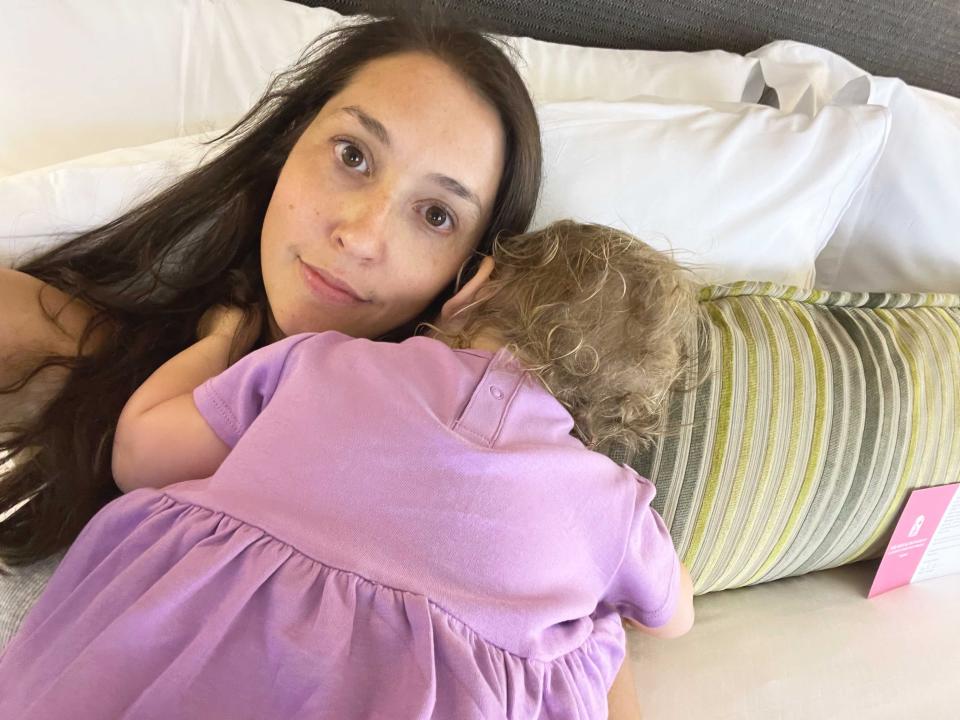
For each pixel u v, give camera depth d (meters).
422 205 0.64
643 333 0.62
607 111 0.83
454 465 0.52
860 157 0.87
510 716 0.48
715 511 0.72
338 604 0.47
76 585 0.51
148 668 0.45
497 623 0.49
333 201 0.62
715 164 0.83
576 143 0.81
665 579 0.62
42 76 0.76
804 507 0.76
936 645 0.81
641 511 0.61
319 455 0.52
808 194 0.86
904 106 0.99
